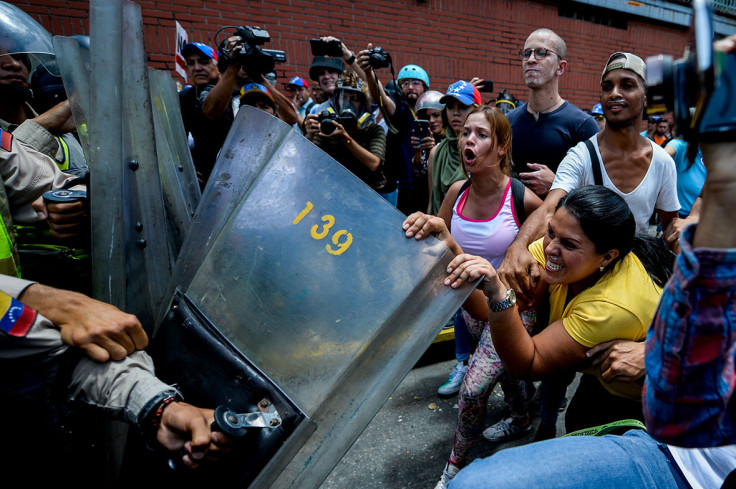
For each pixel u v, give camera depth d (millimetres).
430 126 3473
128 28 1103
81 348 806
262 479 789
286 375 875
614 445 854
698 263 466
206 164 2654
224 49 2666
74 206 1089
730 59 401
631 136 1744
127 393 809
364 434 2076
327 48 3043
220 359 900
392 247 953
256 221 1030
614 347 1127
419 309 902
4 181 1157
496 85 5801
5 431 805
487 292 1063
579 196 1165
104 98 1008
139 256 1127
